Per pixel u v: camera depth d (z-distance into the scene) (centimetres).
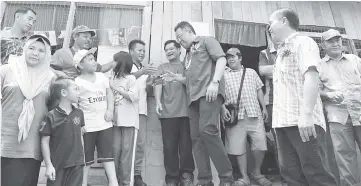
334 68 335
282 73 207
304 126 181
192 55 302
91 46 390
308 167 189
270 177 361
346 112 313
